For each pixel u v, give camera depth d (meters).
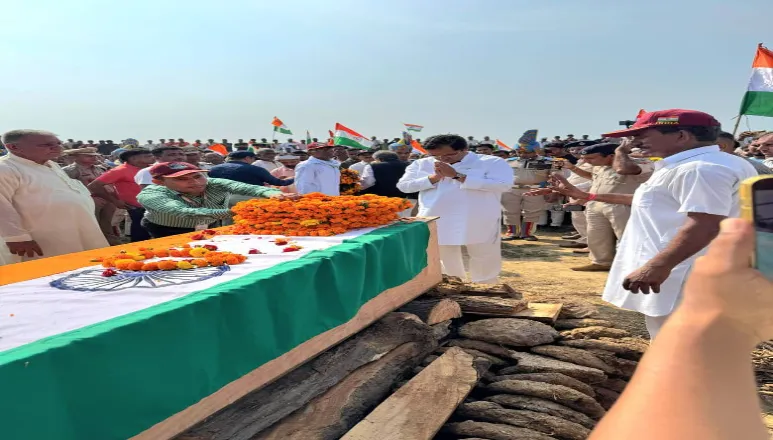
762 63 6.71
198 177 3.96
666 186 2.69
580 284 6.06
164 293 1.95
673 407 0.51
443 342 3.38
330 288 2.47
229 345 1.91
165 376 1.65
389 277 3.11
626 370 3.24
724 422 0.50
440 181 4.71
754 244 0.51
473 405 2.76
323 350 2.51
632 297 2.98
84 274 2.28
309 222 3.33
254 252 2.70
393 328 2.98
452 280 4.06
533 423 2.62
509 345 3.34
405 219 3.85
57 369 1.37
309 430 2.22
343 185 7.16
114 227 6.75
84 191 4.33
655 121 2.74
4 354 1.33
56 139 3.95
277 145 21.31
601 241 6.78
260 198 4.12
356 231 3.35
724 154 2.60
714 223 2.38
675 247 2.43
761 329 0.51
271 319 2.11
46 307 1.79
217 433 1.94
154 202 3.74
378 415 2.43
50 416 1.35
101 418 1.48
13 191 3.71
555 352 3.22
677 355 0.53
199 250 2.69
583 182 7.67
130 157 6.27
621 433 0.52
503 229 10.96
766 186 0.53
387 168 7.62
